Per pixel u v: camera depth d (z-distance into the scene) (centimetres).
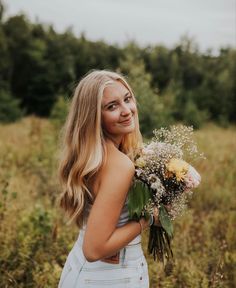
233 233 479
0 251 384
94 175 201
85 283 205
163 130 225
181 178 207
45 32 4584
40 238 413
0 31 4156
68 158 209
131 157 227
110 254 190
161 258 234
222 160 939
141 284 208
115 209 188
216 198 668
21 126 1684
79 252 213
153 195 204
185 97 3170
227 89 3334
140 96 1062
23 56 4169
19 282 367
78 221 214
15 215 475
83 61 4447
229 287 376
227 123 3017
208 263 402
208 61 3853
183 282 371
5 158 850
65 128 213
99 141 199
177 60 3797
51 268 369
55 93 4019
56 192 595
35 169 751
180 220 517
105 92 203
